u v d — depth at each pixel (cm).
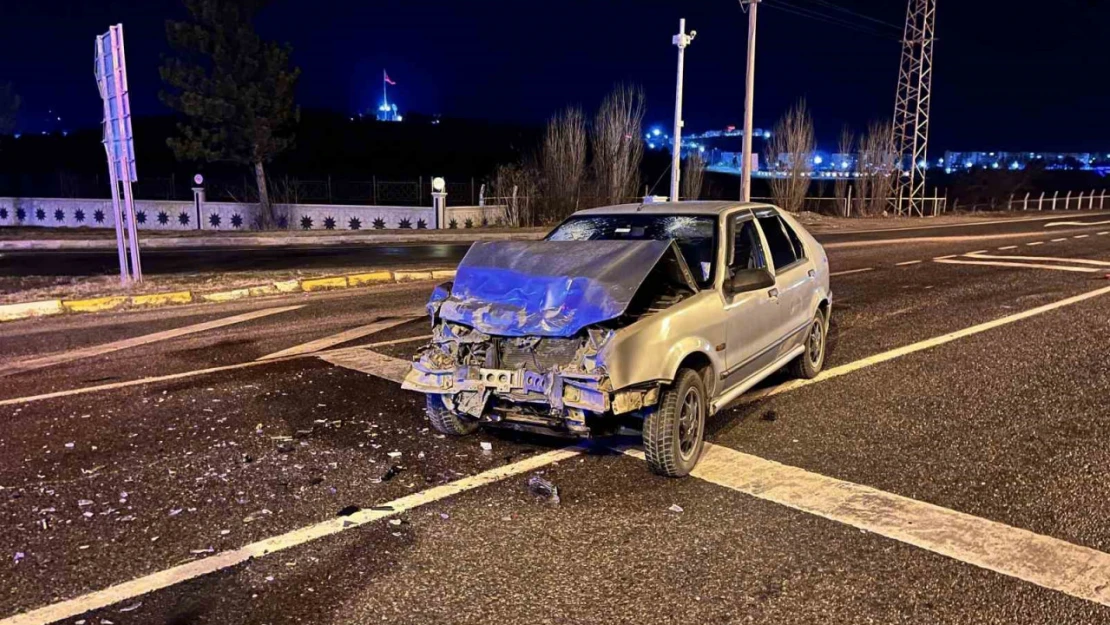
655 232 623
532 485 496
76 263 1822
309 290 1390
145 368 817
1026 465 520
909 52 4306
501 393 506
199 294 1273
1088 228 2756
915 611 351
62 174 3988
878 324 992
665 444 496
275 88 2961
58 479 518
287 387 736
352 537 431
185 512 465
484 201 3266
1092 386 695
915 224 3472
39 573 395
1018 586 371
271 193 3372
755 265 635
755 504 468
